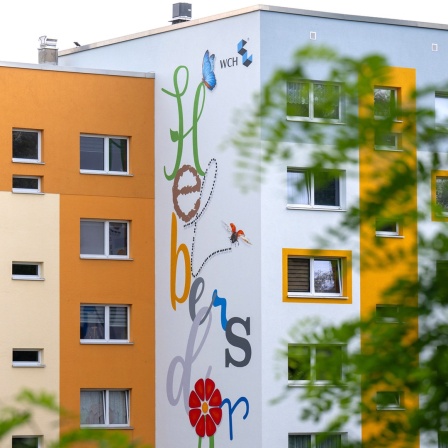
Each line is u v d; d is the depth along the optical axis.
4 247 46.28
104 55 51.28
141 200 48.25
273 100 4.96
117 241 48.19
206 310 44.97
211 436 44.34
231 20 44.31
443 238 5.07
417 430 5.05
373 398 5.13
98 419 47.22
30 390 4.90
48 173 47.09
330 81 4.97
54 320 46.75
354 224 5.10
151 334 47.91
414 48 45.50
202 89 45.59
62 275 47.03
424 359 5.11
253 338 42.75
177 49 47.09
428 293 5.12
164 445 46.91
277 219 42.78
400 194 5.06
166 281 47.41
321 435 5.15
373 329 5.18
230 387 43.59
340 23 44.34
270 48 43.22
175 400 46.44
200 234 45.47
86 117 47.75
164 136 47.81
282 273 42.75
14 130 46.94
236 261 43.59
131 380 47.50
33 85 47.09
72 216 47.41
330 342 5.22
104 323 47.72
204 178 45.31
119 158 48.34
